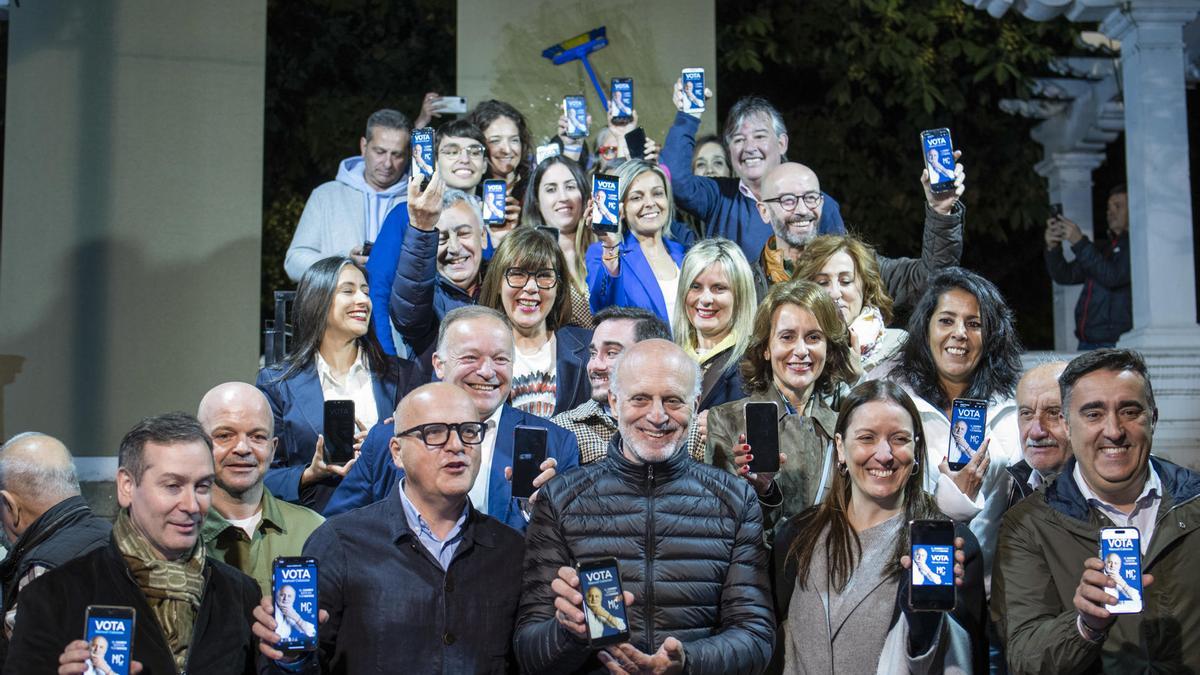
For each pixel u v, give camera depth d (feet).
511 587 12.23
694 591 12.13
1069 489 12.71
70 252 23.95
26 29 24.09
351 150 37.65
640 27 25.70
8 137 23.99
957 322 16.30
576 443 14.96
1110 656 12.37
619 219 18.71
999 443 15.93
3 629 12.59
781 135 21.79
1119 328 27.78
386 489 14.53
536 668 11.62
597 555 12.15
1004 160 37.99
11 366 23.62
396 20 37.99
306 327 17.06
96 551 11.53
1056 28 37.27
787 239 19.83
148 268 24.21
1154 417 12.57
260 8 25.07
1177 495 12.45
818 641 12.46
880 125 38.63
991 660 13.05
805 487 15.05
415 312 17.19
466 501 12.35
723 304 17.21
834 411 15.48
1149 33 25.88
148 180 24.34
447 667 11.78
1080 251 28.09
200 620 11.48
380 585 11.86
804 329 15.34
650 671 11.35
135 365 23.98
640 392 12.37
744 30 37.65
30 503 13.17
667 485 12.44
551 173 20.33
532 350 17.42
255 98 24.95
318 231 23.20
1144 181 25.63
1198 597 12.19
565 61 25.52
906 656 11.89
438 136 21.56
